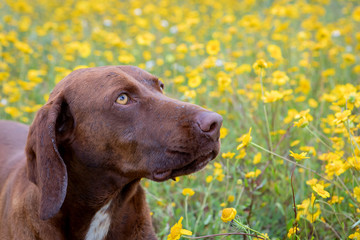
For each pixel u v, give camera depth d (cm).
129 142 304
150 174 304
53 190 295
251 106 561
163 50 803
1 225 348
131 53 774
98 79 312
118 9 1139
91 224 332
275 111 492
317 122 454
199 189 432
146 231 352
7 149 414
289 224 335
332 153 350
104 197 325
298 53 741
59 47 753
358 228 324
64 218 325
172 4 1214
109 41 752
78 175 321
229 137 527
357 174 371
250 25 688
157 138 297
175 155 292
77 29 849
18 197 335
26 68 696
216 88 621
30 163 308
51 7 1112
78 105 310
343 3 1059
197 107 296
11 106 591
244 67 551
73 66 671
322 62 657
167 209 426
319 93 579
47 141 296
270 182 431
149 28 942
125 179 317
